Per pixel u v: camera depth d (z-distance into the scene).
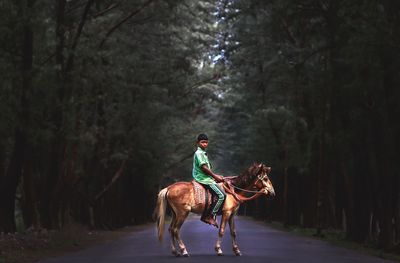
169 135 51.81
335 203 40.34
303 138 40.69
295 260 12.55
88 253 15.81
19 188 34.97
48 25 21.66
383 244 21.92
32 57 21.91
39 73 20.75
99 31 28.08
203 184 13.46
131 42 31.50
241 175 13.87
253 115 50.66
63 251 18.05
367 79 21.39
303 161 40.41
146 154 45.44
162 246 17.97
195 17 36.28
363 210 26.80
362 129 25.08
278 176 63.44
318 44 31.19
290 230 39.88
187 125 61.41
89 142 29.02
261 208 77.69
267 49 38.16
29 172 24.11
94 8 29.75
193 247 17.11
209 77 49.28
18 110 19.98
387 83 20.45
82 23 24.83
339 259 13.65
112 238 26.64
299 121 40.44
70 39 25.31
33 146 24.61
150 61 34.34
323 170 32.06
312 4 25.58
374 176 24.80
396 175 24.06
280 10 26.42
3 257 14.62
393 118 20.84
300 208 51.47
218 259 12.34
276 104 46.06
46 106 22.17
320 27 26.91
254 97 49.62
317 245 20.39
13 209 21.06
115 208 46.53
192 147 62.59
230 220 13.80
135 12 28.59
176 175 78.12
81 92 26.62
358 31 20.22
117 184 46.25
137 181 58.72
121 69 29.36
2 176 23.78
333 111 26.03
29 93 20.45
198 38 39.16
